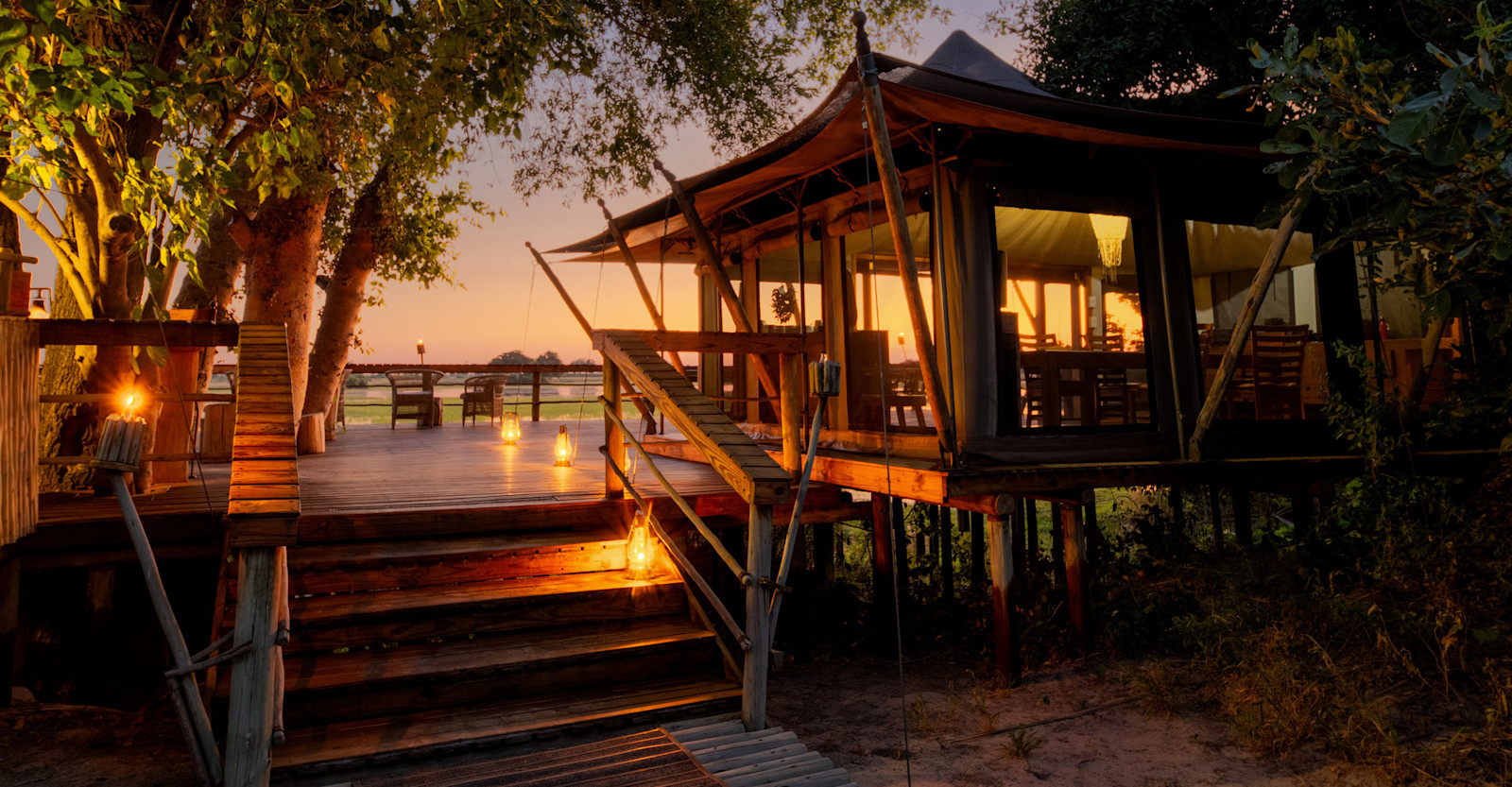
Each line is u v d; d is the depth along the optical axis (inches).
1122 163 259.1
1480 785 151.7
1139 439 253.0
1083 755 179.6
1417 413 287.3
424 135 262.2
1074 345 293.7
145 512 200.4
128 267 235.3
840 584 283.3
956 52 287.7
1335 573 247.8
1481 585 219.6
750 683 159.3
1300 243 297.7
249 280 410.9
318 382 414.3
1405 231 173.9
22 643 188.1
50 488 235.9
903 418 273.7
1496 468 263.4
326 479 291.1
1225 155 261.1
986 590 284.8
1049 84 467.5
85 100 167.0
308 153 274.4
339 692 156.7
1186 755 177.3
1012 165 242.5
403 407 649.6
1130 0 428.8
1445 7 321.1
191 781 148.9
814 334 320.2
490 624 184.5
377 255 413.1
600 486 273.0
